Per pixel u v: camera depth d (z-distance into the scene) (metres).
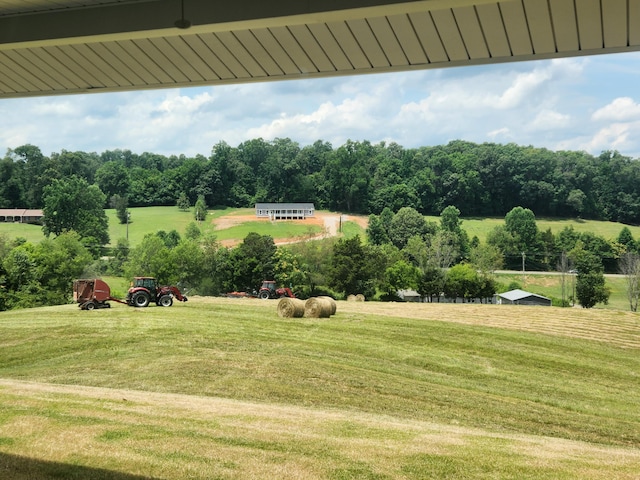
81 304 28.52
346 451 7.53
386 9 4.73
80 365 17.17
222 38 5.52
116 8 5.34
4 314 26.84
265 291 45.47
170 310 28.02
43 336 21.17
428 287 79.19
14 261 60.47
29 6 5.42
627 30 5.00
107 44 5.70
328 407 13.53
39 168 157.50
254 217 144.12
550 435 13.10
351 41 5.50
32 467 6.19
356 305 36.44
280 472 6.50
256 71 6.21
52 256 65.50
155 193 159.75
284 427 9.01
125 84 6.65
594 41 5.21
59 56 6.00
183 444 7.40
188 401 11.33
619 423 14.72
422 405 14.45
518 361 21.92
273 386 14.96
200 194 156.50
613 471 7.49
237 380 15.34
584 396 17.67
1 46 5.70
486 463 7.31
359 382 15.99
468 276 79.25
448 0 4.55
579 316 32.38
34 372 16.62
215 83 6.54
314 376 16.23
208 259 79.81
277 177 157.88
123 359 17.80
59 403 9.62
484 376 19.25
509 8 4.81
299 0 4.89
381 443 8.15
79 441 7.24
